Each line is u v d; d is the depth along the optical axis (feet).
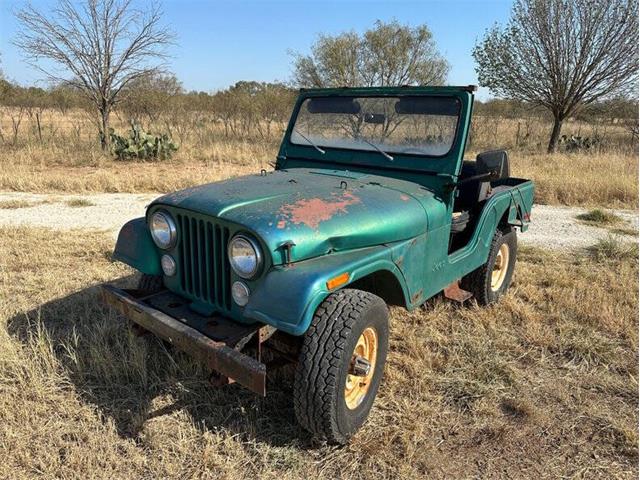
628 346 13.14
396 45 69.56
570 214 28.63
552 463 9.08
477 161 12.57
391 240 9.69
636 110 58.75
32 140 49.39
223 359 7.97
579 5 50.98
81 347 11.75
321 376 8.20
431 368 11.75
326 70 71.41
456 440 9.56
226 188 9.95
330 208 9.22
